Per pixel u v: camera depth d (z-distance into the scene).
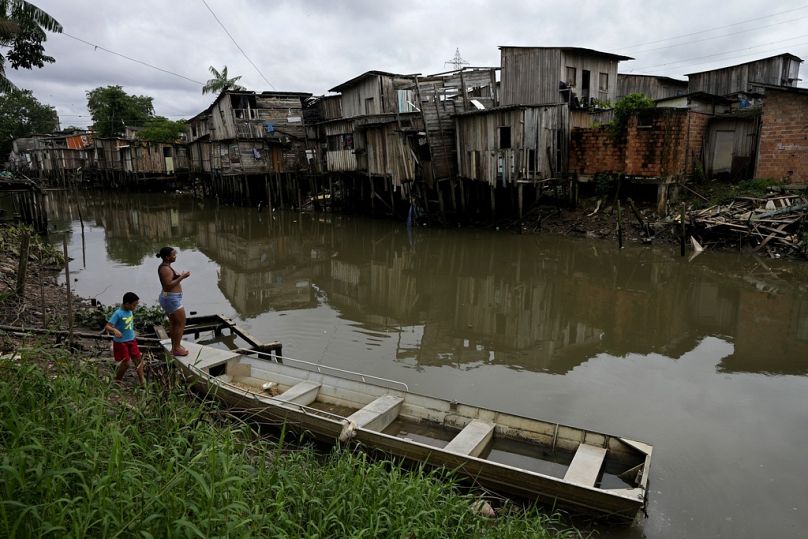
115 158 51.66
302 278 16.34
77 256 19.70
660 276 15.14
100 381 5.52
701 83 29.30
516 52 25.11
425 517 4.44
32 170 60.22
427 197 25.69
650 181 19.58
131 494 3.41
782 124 18.16
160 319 10.84
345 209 31.31
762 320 11.57
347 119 28.34
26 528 2.89
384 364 9.36
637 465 5.65
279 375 7.99
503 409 7.65
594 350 10.03
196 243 22.97
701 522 5.27
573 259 17.36
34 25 17.73
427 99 23.30
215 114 36.66
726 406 7.73
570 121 22.86
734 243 17.19
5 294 10.40
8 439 3.85
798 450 6.55
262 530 3.74
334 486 4.51
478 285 14.98
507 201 23.59
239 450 4.95
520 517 5.28
